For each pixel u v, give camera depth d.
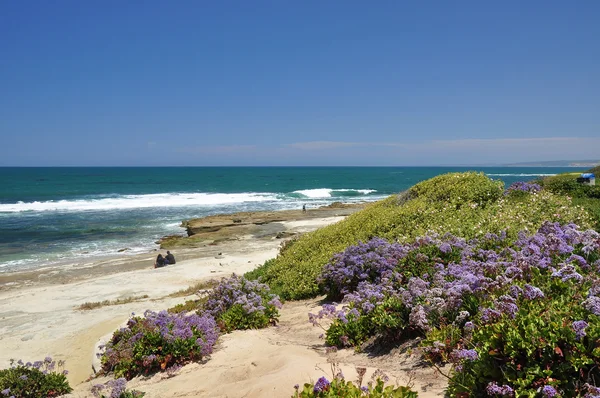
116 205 57.94
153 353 7.27
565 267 5.00
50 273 23.88
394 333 6.02
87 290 19.58
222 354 7.24
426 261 8.15
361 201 65.69
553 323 3.72
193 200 66.25
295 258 14.37
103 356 8.34
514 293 4.73
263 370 5.70
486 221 10.10
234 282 10.38
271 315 9.34
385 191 87.56
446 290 5.66
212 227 37.12
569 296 4.67
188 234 36.69
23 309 16.94
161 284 20.34
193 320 8.06
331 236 14.48
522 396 3.37
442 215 11.98
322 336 6.96
